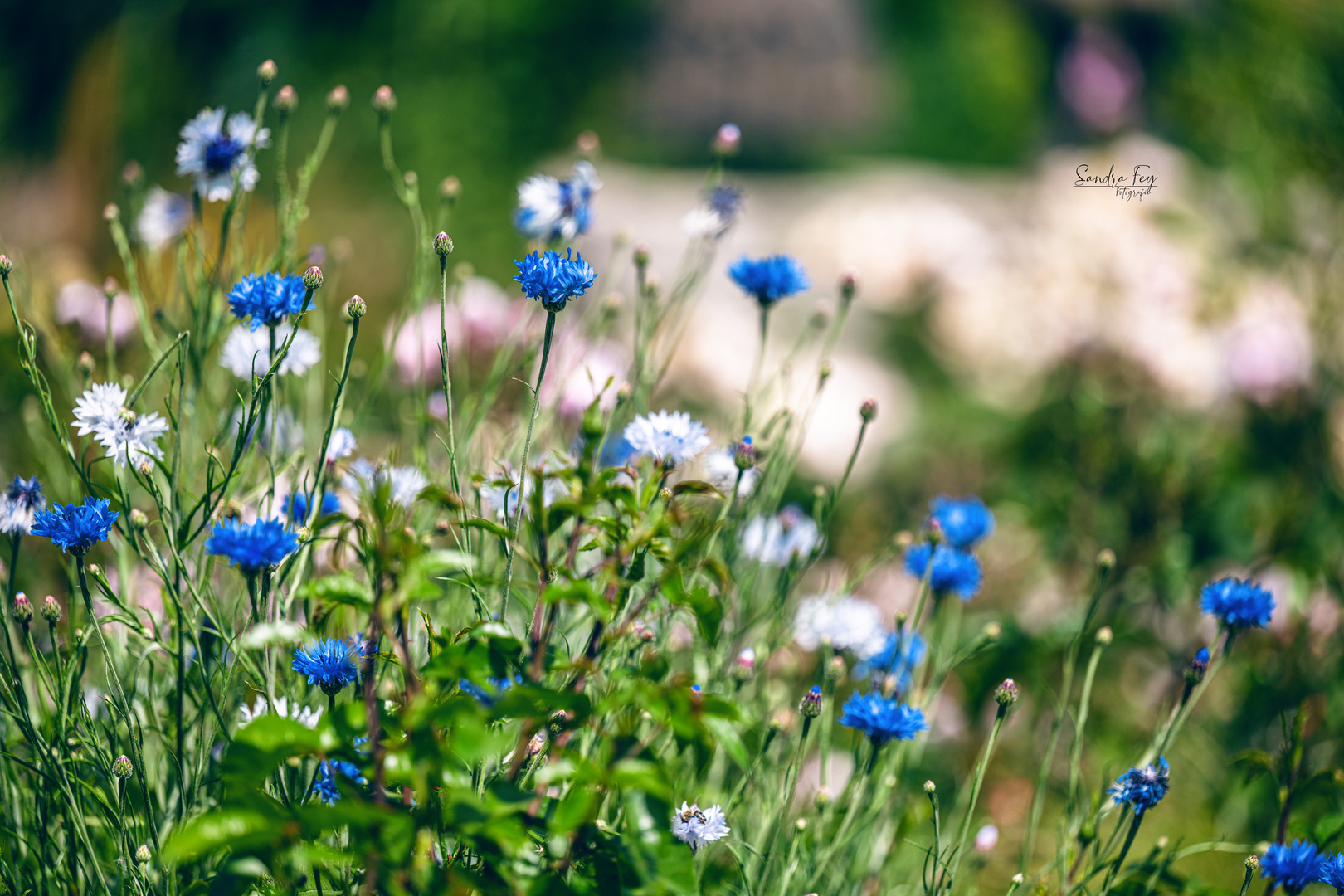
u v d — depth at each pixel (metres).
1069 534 2.56
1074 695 2.38
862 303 3.62
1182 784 2.31
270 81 2.05
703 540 1.91
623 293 3.75
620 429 2.08
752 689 2.10
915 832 2.14
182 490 2.00
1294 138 3.06
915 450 3.08
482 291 2.38
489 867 1.76
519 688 1.72
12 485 1.88
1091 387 2.82
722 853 2.02
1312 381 2.73
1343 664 2.29
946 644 2.25
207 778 1.90
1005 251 3.52
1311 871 1.88
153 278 2.19
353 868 1.83
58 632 2.05
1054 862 1.99
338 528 1.97
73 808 1.85
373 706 1.75
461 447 2.06
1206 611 1.98
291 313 1.84
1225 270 3.17
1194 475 2.48
